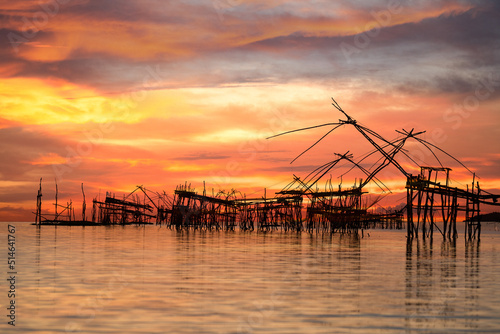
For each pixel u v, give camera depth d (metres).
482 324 15.53
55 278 24.05
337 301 18.73
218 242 53.53
